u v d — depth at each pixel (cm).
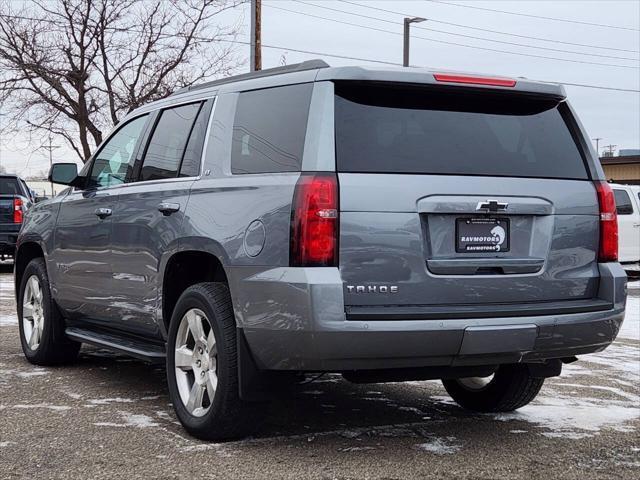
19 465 420
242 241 436
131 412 529
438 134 441
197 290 468
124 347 563
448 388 568
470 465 433
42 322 680
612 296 466
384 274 412
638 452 463
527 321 431
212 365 462
